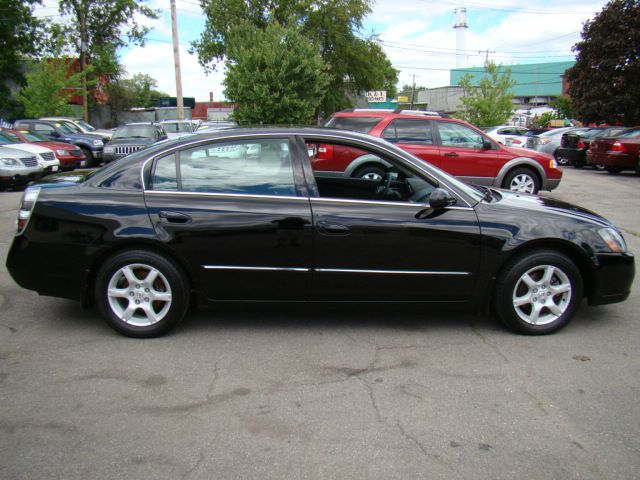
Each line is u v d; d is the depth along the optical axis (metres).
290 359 3.80
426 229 4.03
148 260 3.97
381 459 2.68
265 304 4.14
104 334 4.19
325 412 3.11
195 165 4.10
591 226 4.25
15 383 3.40
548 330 4.26
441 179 4.23
